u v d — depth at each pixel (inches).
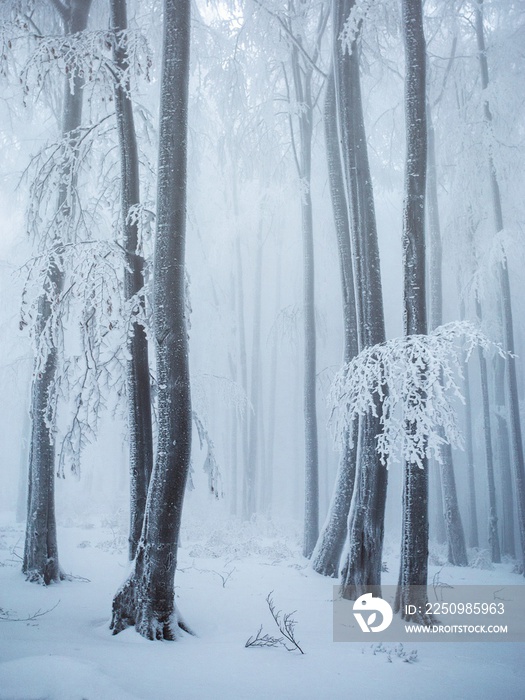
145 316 288.8
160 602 237.8
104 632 238.8
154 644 221.1
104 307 272.4
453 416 270.4
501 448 787.4
